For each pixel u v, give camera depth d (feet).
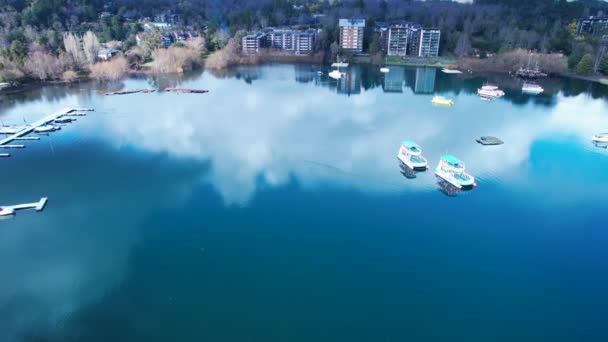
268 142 456.04
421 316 216.33
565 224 297.94
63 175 378.32
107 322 214.28
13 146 446.19
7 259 262.26
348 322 212.64
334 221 301.02
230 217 306.55
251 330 208.03
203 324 211.82
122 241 280.10
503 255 264.31
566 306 222.69
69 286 239.09
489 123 531.09
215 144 452.35
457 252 266.77
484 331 207.21
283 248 270.46
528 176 374.02
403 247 271.49
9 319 217.15
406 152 400.26
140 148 442.91
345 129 502.79
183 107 612.70
